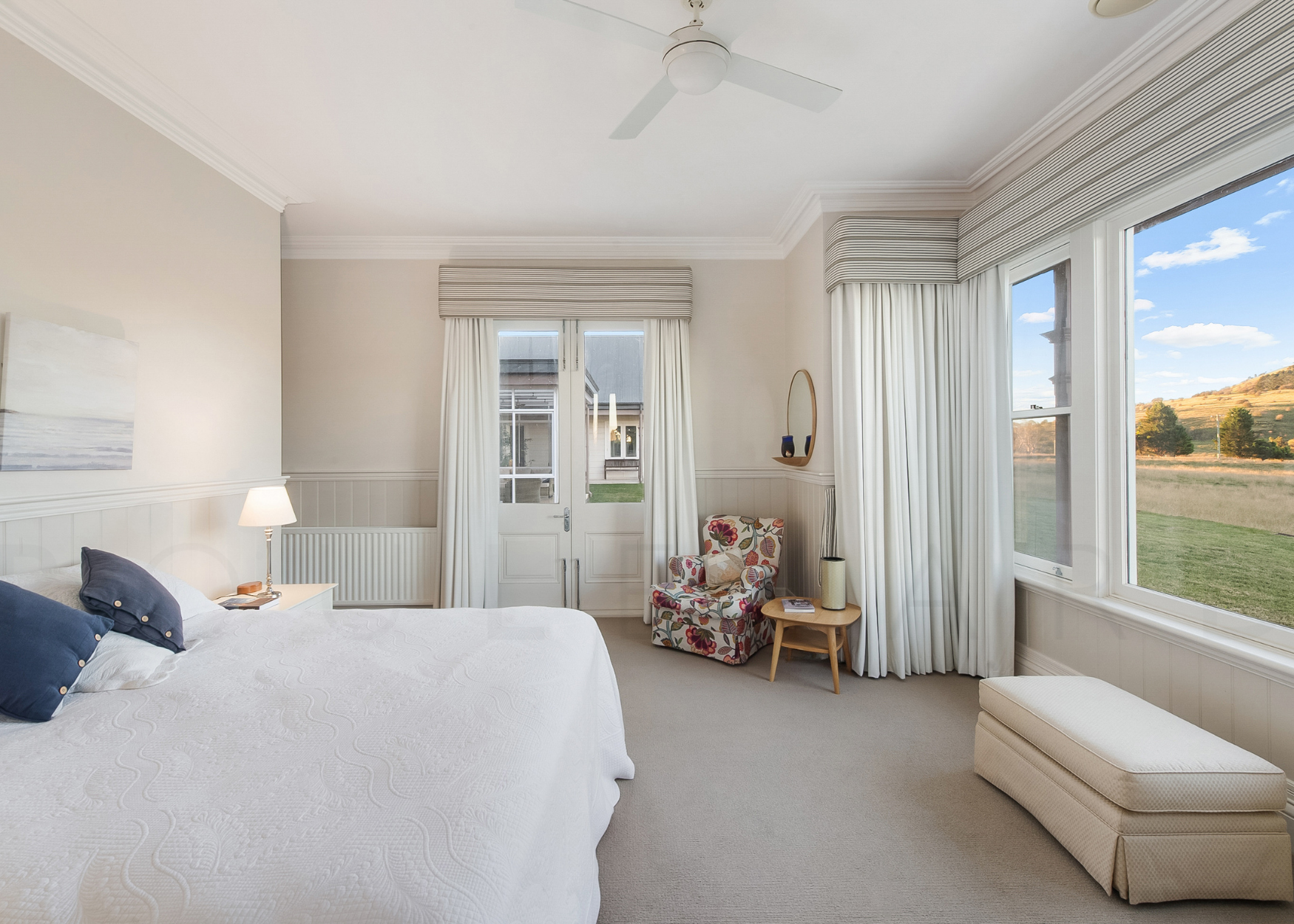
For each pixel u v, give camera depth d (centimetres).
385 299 441
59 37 206
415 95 253
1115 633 243
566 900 114
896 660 325
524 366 449
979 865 175
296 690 152
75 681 150
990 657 306
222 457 295
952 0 200
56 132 212
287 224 400
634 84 246
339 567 436
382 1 199
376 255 438
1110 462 248
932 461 331
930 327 333
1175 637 211
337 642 192
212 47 221
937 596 331
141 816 98
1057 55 228
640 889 164
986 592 308
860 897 162
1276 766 175
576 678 169
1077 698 198
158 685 158
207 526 284
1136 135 217
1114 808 162
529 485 449
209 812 99
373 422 441
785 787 217
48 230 209
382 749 121
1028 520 303
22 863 87
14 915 79
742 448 448
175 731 130
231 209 301
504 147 298
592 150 302
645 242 434
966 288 327
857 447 329
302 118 270
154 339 254
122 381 236
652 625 417
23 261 201
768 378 448
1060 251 271
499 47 222
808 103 206
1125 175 222
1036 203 269
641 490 451
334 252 437
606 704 213
